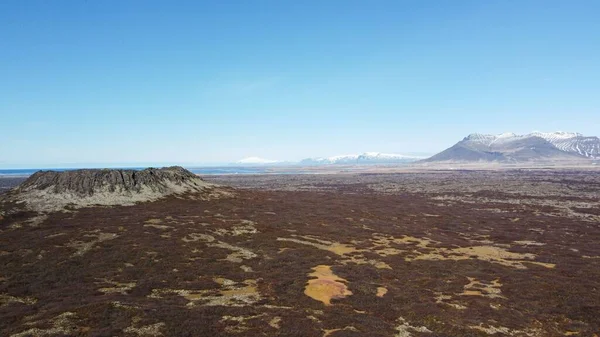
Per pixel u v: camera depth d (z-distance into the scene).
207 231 58.09
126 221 60.97
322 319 28.25
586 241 61.19
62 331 24.41
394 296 34.44
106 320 26.38
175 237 53.59
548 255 51.53
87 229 55.03
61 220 60.06
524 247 56.56
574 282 39.09
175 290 35.69
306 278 38.97
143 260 43.66
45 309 29.00
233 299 33.09
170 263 43.16
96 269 40.28
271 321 27.78
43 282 36.06
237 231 59.75
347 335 25.22
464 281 39.38
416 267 44.69
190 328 25.45
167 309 29.03
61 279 37.16
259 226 63.72
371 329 26.78
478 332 27.09
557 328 28.64
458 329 27.48
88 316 26.91
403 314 30.38
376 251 52.88
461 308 31.97
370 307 31.70
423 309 31.19
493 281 39.84
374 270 42.66
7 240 48.50
